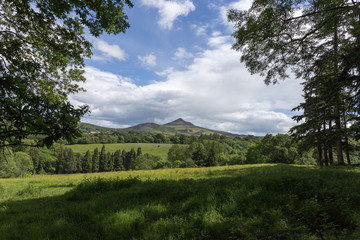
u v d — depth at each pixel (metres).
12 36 4.73
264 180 7.45
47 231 4.05
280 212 4.52
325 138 17.70
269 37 8.20
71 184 11.77
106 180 9.86
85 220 4.75
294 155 44.97
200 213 4.75
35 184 12.09
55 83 5.84
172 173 16.38
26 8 4.30
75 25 5.11
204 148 82.31
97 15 4.55
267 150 52.66
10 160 49.97
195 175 13.51
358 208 4.67
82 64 6.06
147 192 7.04
